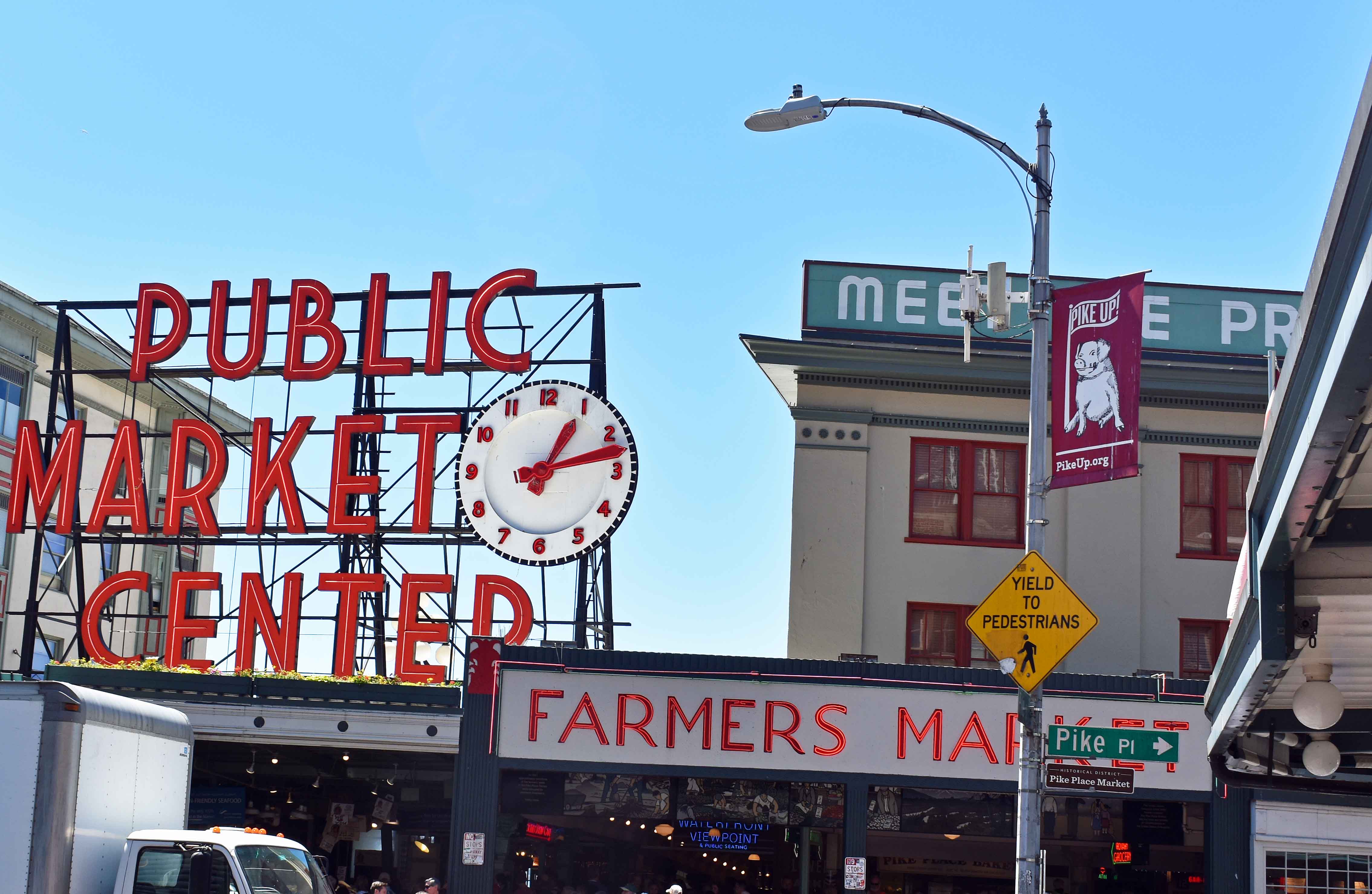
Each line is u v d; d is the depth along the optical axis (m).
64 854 13.35
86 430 45.59
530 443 34.12
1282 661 10.52
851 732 27.55
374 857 32.38
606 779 28.33
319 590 32.50
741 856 30.61
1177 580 30.67
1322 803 27.08
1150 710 27.61
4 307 40.97
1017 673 14.98
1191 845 28.19
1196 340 31.50
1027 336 30.94
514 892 28.44
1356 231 6.95
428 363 35.28
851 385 31.33
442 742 28.03
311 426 35.34
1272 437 9.09
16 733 13.39
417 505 34.06
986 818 28.12
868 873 29.98
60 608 44.53
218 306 36.81
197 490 35.25
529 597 32.41
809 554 30.56
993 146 16.61
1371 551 9.78
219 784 32.97
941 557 30.72
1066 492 31.05
